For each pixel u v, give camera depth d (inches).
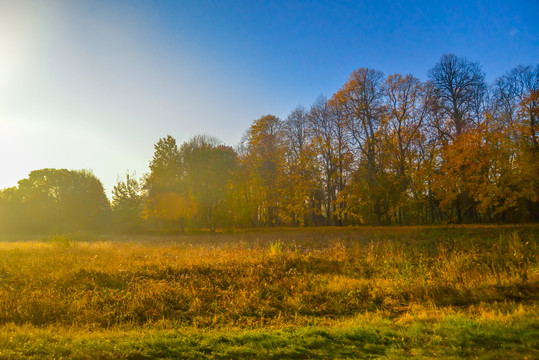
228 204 1891.0
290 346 282.5
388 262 664.4
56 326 378.6
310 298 474.3
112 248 948.0
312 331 322.0
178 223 1948.8
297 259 693.3
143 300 458.6
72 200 2309.3
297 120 1913.1
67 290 503.8
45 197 2316.7
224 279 565.6
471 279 509.7
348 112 1689.2
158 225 2174.0
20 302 438.6
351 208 1622.8
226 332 338.6
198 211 1925.4
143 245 1080.2
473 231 988.6
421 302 444.1
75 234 1667.1
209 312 435.2
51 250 868.6
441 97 1553.9
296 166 1790.1
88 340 299.1
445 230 1048.2
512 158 1242.0
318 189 1740.9
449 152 1363.2
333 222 1840.6
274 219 2026.3
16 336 307.7
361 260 711.1
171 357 263.4
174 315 429.4
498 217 1487.5
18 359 247.9
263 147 1876.2
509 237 810.2
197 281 551.2
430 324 335.0
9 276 577.6
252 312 432.1
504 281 476.4
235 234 1462.8
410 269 578.6
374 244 935.0
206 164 1851.6
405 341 292.8
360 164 1651.1
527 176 1192.8
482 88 1515.7
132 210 2113.7
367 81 1680.6
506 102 1441.9
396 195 1596.9
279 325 373.7
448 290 469.4
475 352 253.4
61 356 256.5
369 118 1657.2
